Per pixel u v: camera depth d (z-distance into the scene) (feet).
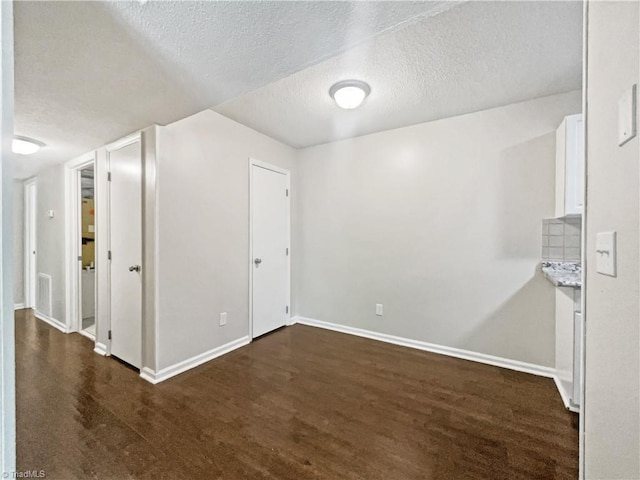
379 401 6.70
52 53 4.59
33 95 5.96
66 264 11.54
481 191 8.89
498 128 8.63
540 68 6.68
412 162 10.02
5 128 1.76
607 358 2.67
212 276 9.06
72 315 11.52
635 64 2.19
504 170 8.57
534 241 8.21
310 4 3.66
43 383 7.45
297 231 12.77
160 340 7.65
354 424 5.88
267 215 11.22
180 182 8.11
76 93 5.90
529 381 7.67
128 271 8.43
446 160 9.41
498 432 5.65
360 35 4.34
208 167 8.91
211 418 6.05
